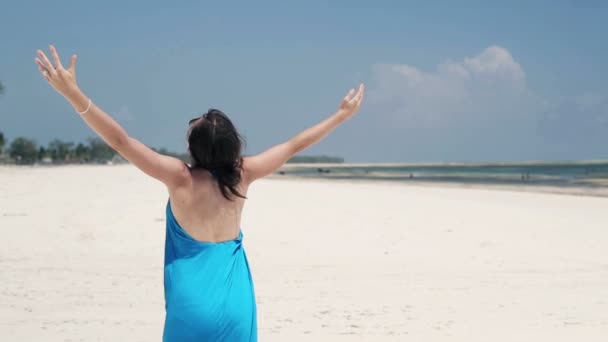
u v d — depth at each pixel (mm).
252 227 15430
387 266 10227
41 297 7547
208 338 2842
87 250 11195
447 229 15359
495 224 16516
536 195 29750
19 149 147375
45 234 12875
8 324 6336
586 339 6105
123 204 20516
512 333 6285
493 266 10289
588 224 16625
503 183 52219
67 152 171500
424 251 11914
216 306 2854
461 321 6734
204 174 3000
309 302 7590
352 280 8984
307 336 6125
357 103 3381
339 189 34844
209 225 2977
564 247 12516
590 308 7398
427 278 9188
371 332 6273
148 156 2812
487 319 6852
